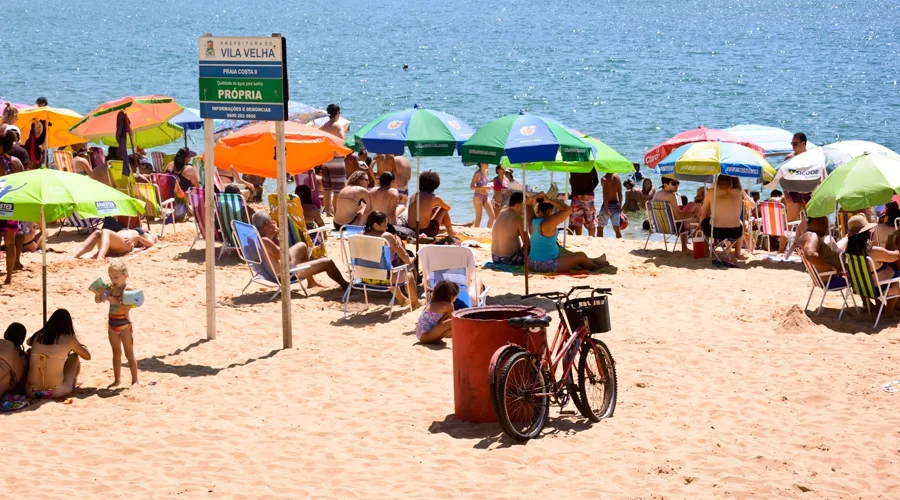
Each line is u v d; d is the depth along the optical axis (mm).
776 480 6281
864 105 45625
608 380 7645
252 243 11289
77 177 8289
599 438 7098
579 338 7402
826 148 14820
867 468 6500
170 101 16781
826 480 6285
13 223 11766
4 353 8094
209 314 9898
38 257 13359
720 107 45125
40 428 7469
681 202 18016
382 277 10664
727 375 8555
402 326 10266
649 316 10617
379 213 11000
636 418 7543
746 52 80125
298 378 8648
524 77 59500
